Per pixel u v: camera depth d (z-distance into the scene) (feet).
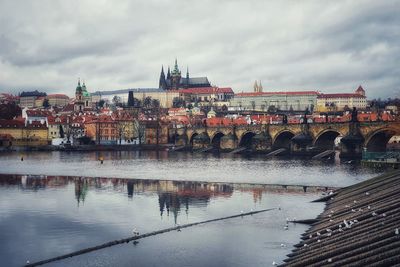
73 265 231.71
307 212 353.51
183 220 327.06
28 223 314.55
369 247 196.75
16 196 435.53
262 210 363.35
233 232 292.61
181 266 229.86
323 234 251.80
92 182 558.97
